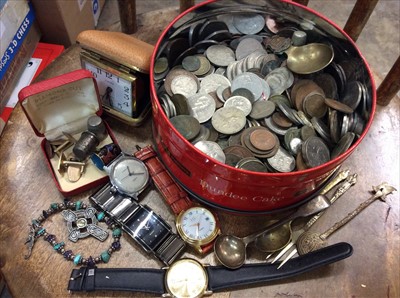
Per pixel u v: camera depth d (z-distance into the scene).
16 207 0.63
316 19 0.65
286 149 0.61
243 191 0.55
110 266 0.60
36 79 0.77
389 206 0.68
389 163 0.72
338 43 0.65
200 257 0.61
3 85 0.92
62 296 0.58
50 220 0.63
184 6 0.82
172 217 0.64
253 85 0.66
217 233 0.61
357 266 0.62
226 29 0.71
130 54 0.61
